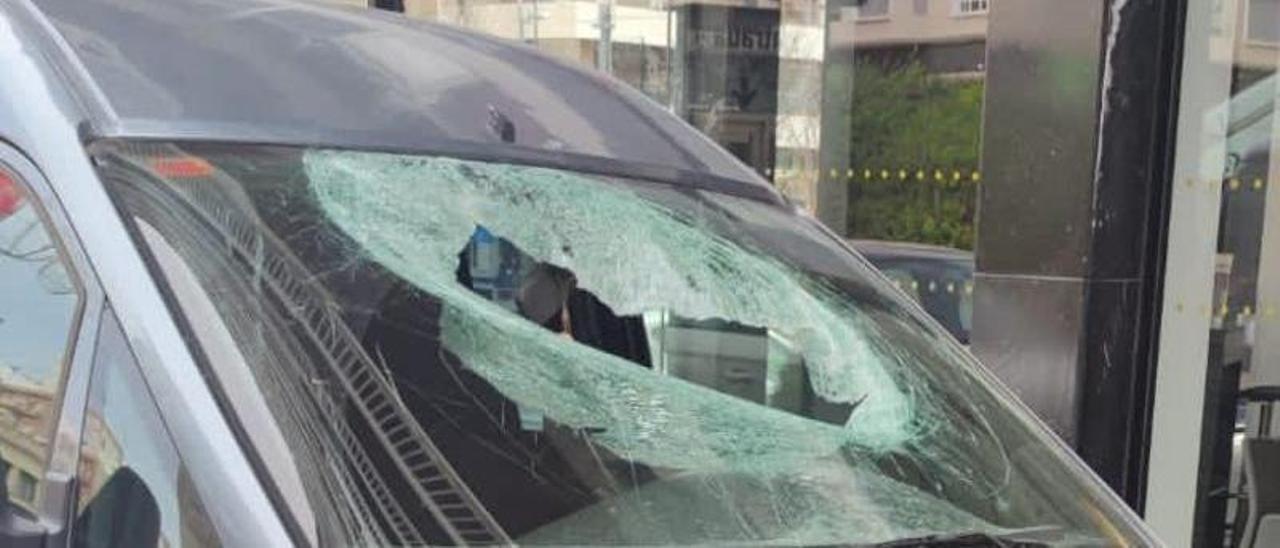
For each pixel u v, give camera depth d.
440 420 2.07
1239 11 4.81
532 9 7.35
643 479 2.21
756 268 2.66
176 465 1.65
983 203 4.84
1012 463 2.52
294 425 1.79
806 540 2.12
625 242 2.53
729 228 2.69
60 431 1.78
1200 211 4.84
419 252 2.23
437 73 2.54
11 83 1.97
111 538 1.67
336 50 2.44
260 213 2.02
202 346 1.76
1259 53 4.90
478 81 2.58
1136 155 4.61
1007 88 4.74
